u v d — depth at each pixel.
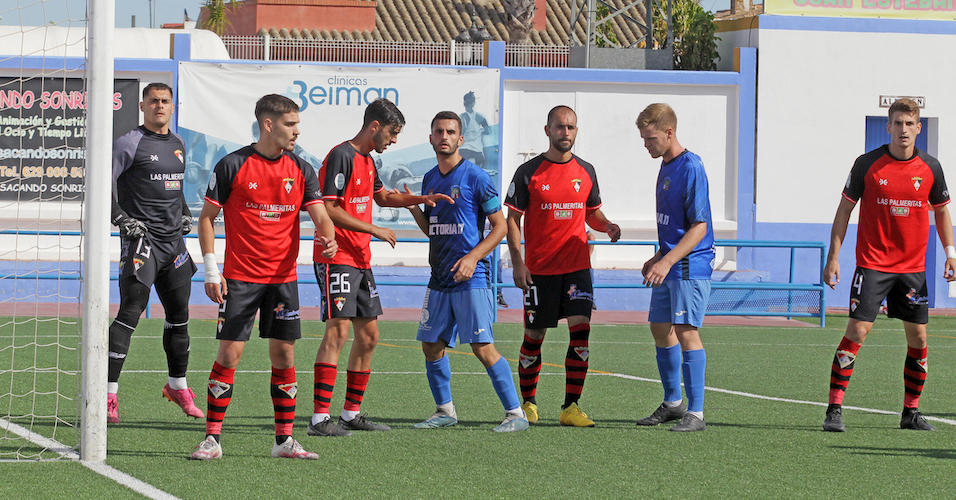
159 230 11.25
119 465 8.90
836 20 32.09
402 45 31.55
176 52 30.08
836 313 29.33
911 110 11.28
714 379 15.49
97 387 9.06
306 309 27.52
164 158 11.34
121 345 10.96
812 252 32.22
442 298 11.09
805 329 24.36
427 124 30.81
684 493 8.27
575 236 11.50
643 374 15.92
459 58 31.45
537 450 9.94
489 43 31.19
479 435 10.72
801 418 12.04
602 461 9.45
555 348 19.72
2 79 29.03
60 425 10.86
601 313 28.38
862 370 16.75
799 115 32.09
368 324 10.79
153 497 7.77
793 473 9.05
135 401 12.52
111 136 8.98
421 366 16.39
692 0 35.72
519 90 31.42
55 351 17.36
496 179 31.09
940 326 25.75
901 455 9.92
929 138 32.75
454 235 11.00
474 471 8.97
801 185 32.19
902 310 11.36
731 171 31.92
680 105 31.77
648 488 8.41
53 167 29.25
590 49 32.16
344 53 31.55
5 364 15.63
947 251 11.57
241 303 9.23
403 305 29.28
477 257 10.74
